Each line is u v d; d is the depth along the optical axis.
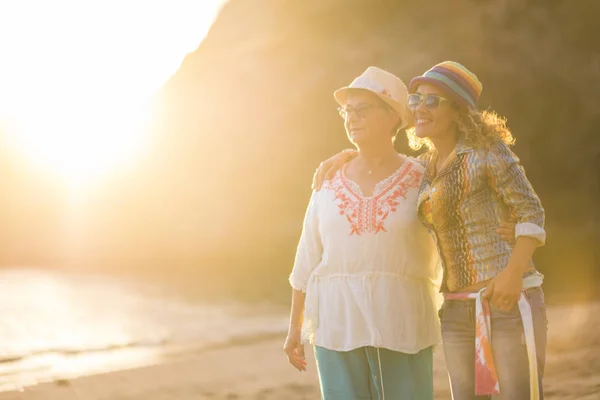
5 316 16.75
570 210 24.36
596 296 15.07
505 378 2.78
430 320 3.25
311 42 26.77
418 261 3.19
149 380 7.48
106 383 7.42
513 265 2.75
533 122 24.27
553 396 4.87
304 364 3.43
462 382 2.94
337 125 26.52
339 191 3.25
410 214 3.15
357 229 3.16
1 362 10.71
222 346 11.36
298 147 27.52
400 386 3.20
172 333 13.45
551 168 24.66
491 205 2.87
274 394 6.26
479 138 2.86
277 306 17.84
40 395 7.03
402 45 24.69
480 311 2.82
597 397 4.70
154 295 21.42
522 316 2.76
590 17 23.94
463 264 2.90
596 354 6.27
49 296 21.81
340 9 26.12
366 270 3.16
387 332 3.13
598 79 23.94
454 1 24.41
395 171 3.22
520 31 24.12
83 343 12.49
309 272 3.38
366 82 3.19
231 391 6.58
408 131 3.34
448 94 2.90
